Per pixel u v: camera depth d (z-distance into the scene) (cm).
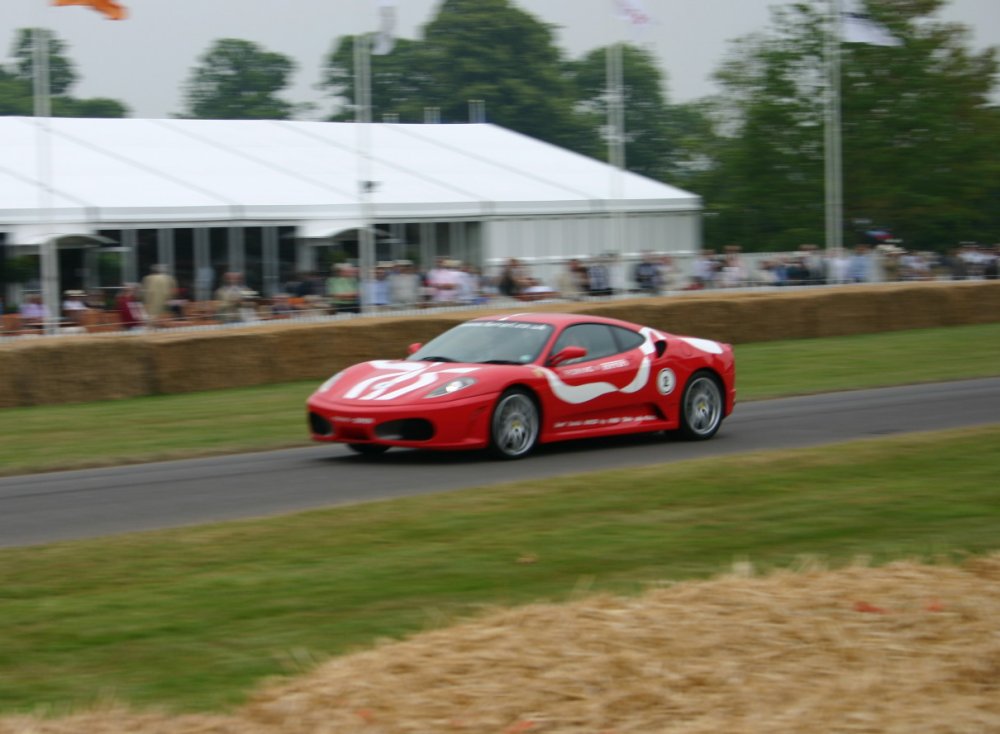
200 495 1509
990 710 709
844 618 855
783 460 1662
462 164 5912
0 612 950
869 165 7944
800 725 686
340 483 1585
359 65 4928
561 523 1271
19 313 4031
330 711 710
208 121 5956
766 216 8169
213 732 684
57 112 11369
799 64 7981
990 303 4703
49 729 686
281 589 1015
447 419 1694
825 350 3728
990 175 8000
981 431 1947
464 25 11656
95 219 4197
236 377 2981
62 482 1647
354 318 3422
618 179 5025
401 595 995
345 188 5081
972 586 939
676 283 4922
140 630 901
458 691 732
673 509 1340
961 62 8106
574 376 1817
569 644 805
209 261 4484
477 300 4234
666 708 711
